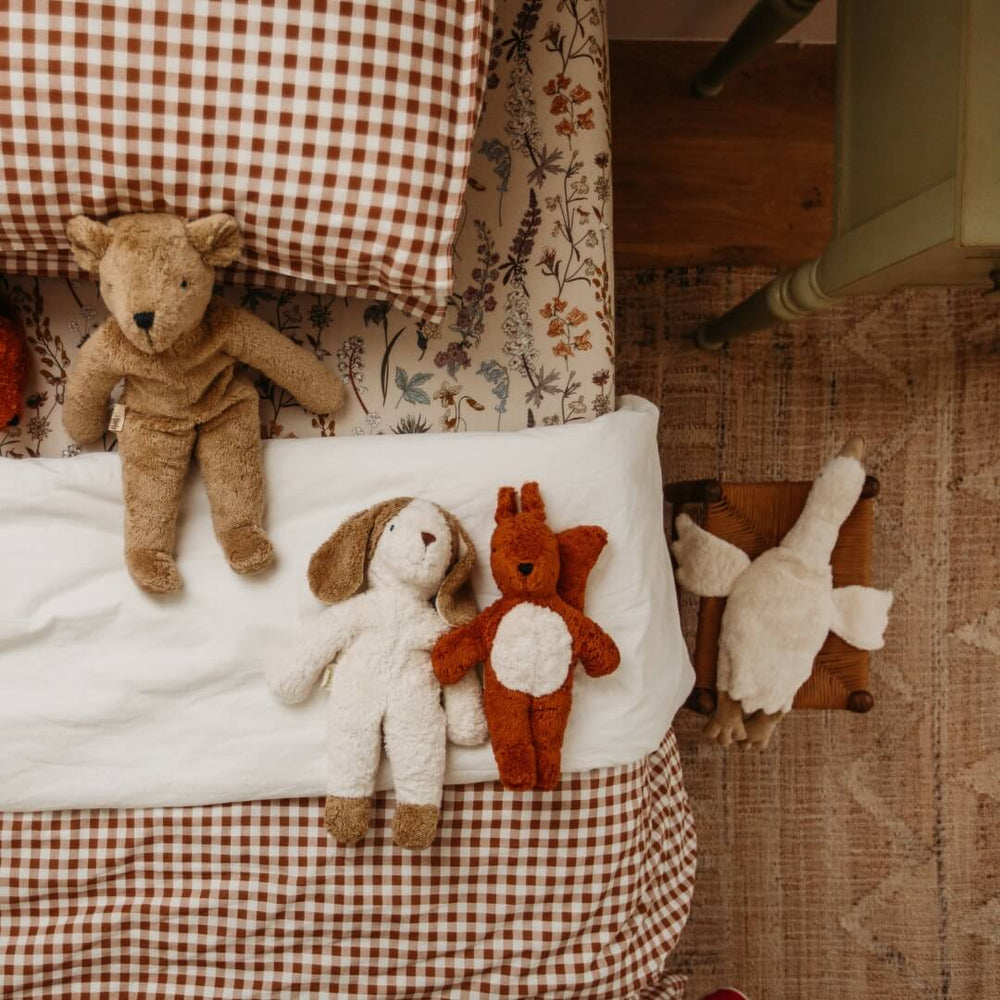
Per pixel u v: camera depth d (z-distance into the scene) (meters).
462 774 0.92
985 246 0.77
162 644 0.92
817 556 1.09
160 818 0.93
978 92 0.75
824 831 1.37
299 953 0.95
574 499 0.93
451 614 0.86
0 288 0.92
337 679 0.88
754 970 1.37
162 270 0.74
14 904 0.92
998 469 1.35
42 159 0.74
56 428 0.95
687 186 1.35
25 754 0.91
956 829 1.37
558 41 0.96
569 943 0.96
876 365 1.35
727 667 1.12
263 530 0.91
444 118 0.78
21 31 0.71
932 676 1.37
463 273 0.96
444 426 0.98
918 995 1.38
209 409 0.87
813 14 1.28
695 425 1.35
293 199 0.77
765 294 1.12
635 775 0.97
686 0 1.25
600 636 0.86
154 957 0.94
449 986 0.95
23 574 0.90
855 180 0.98
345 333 0.96
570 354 0.97
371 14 0.73
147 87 0.72
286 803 0.94
